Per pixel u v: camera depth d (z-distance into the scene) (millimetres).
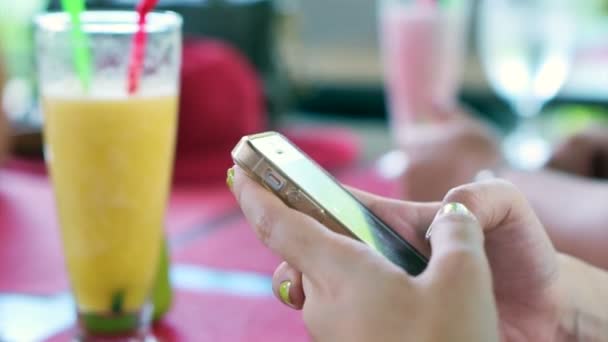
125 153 654
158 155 669
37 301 750
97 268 667
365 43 1935
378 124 1884
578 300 601
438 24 1086
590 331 601
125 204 661
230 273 806
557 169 888
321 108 1971
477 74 1808
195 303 747
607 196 742
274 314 730
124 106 648
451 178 858
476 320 474
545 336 600
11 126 1150
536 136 1316
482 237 493
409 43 1087
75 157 653
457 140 880
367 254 490
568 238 721
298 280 542
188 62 1120
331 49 1965
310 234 500
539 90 1252
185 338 694
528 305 596
